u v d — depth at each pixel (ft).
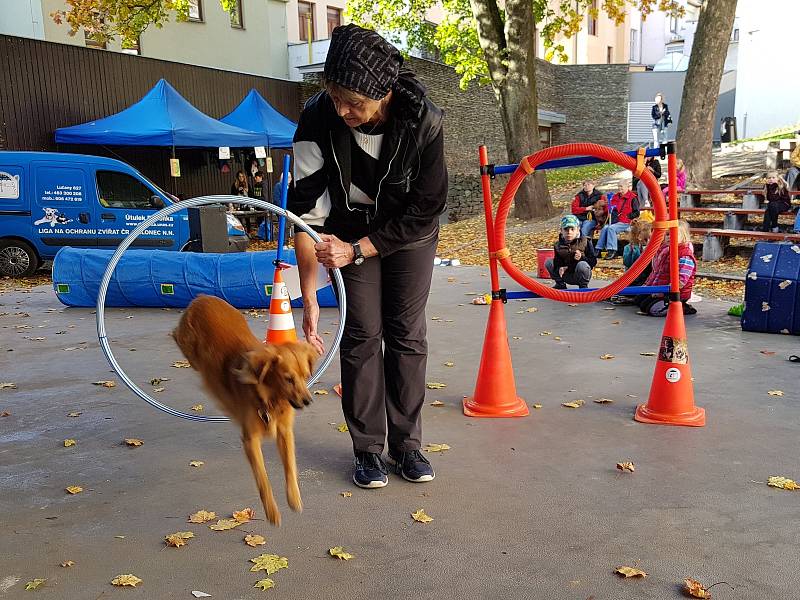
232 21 80.64
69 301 27.78
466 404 15.01
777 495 10.69
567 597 8.14
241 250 42.37
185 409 15.34
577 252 27.58
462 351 20.08
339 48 8.82
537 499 10.69
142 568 8.89
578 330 22.44
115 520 10.19
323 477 11.60
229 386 8.55
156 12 55.52
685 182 43.86
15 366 19.15
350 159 10.02
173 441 13.39
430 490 11.06
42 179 38.52
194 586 8.48
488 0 49.98
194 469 12.05
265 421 8.05
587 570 8.70
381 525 9.94
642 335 21.63
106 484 11.46
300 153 10.26
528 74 50.31
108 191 40.04
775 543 9.27
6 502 10.82
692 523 9.86
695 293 28.35
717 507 10.33
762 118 80.33
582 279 27.63
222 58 79.82
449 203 67.41
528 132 51.26
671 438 13.11
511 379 14.76
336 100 9.06
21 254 38.65
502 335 14.66
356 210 10.55
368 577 8.63
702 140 49.03
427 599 8.16
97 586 8.48
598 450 12.60
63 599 8.23
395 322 11.09
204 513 10.28
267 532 9.77
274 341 10.46
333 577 8.63
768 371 17.31
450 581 8.51
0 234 38.11
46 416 14.96
